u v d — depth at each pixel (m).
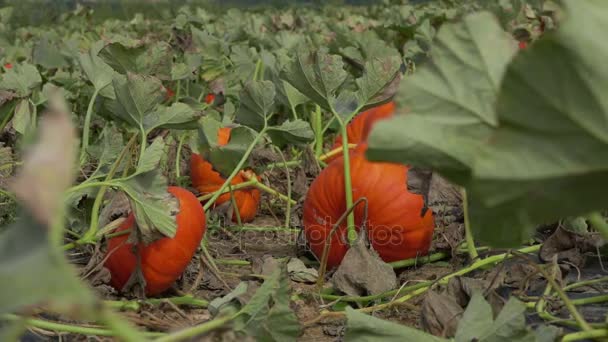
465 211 2.40
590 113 0.98
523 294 2.05
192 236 2.22
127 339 0.88
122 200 2.24
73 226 2.61
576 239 2.42
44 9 14.20
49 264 0.81
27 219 0.87
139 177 2.11
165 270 2.20
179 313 2.02
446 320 1.69
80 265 2.52
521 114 1.02
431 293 1.73
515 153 1.02
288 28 8.51
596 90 0.97
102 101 3.07
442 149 1.20
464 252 2.63
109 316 0.88
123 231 2.20
